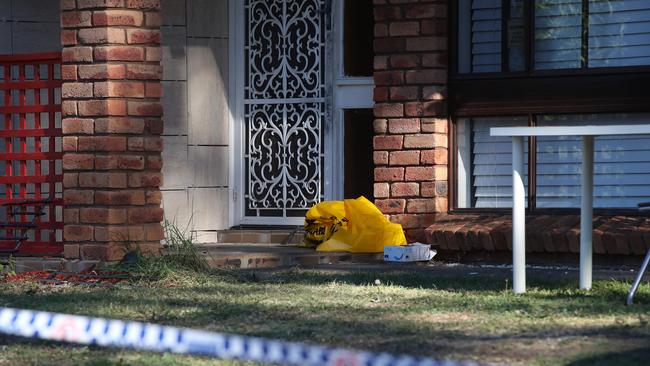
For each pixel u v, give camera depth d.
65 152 16.16
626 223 15.97
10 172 16.88
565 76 16.80
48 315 9.04
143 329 8.28
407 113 17.31
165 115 18.80
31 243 16.62
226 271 14.78
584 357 8.47
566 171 16.94
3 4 19.05
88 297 12.30
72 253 16.09
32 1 19.06
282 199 19.08
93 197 16.02
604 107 16.61
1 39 19.05
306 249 17.31
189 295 12.48
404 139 17.36
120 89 16.00
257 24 19.17
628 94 16.50
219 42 19.14
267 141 19.14
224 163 19.17
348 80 18.64
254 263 16.25
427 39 17.20
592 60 16.81
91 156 16.00
